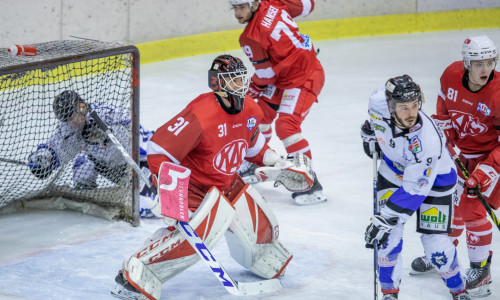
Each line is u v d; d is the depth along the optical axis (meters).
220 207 10.72
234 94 10.40
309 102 15.86
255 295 11.39
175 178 10.24
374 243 10.40
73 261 12.58
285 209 15.52
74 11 25.33
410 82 9.39
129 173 14.20
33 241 13.45
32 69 12.44
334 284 11.84
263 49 15.66
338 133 20.81
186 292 11.54
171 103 23.17
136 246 13.33
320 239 13.77
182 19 28.48
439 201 10.41
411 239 13.81
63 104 13.87
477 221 11.56
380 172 10.91
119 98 16.12
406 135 9.73
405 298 11.36
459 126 11.84
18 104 17.22
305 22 31.25
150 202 14.78
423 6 33.34
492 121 11.42
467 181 11.18
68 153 14.39
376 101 9.80
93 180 14.66
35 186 14.78
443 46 30.55
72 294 11.24
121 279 11.16
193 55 28.95
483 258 11.64
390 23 32.94
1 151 15.12
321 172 17.84
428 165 9.77
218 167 10.80
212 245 10.77
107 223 14.45
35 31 24.53
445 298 11.38
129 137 14.03
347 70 27.34
